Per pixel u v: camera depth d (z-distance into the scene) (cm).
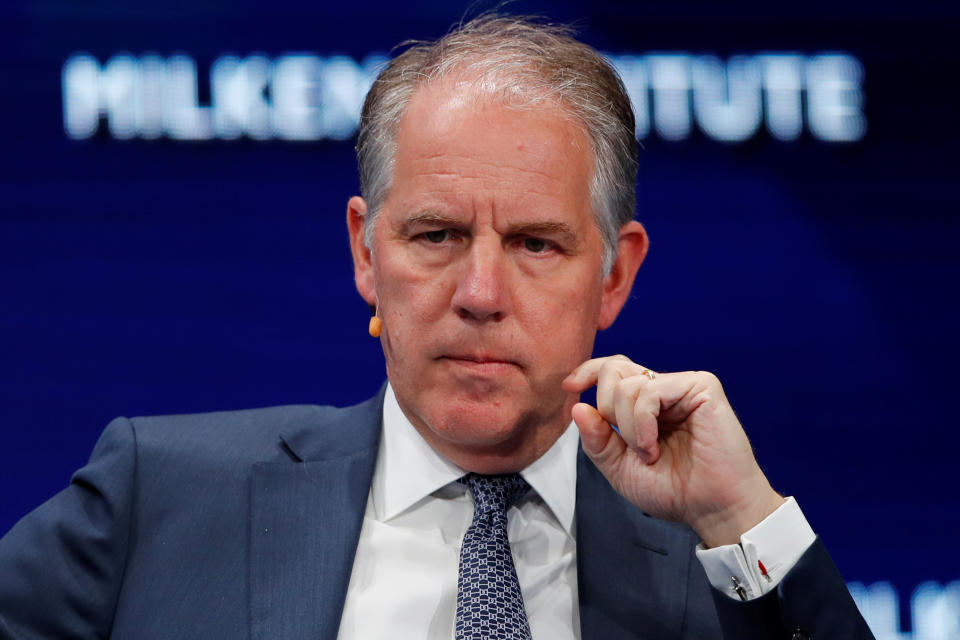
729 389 1188
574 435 728
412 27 1162
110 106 1138
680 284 1186
